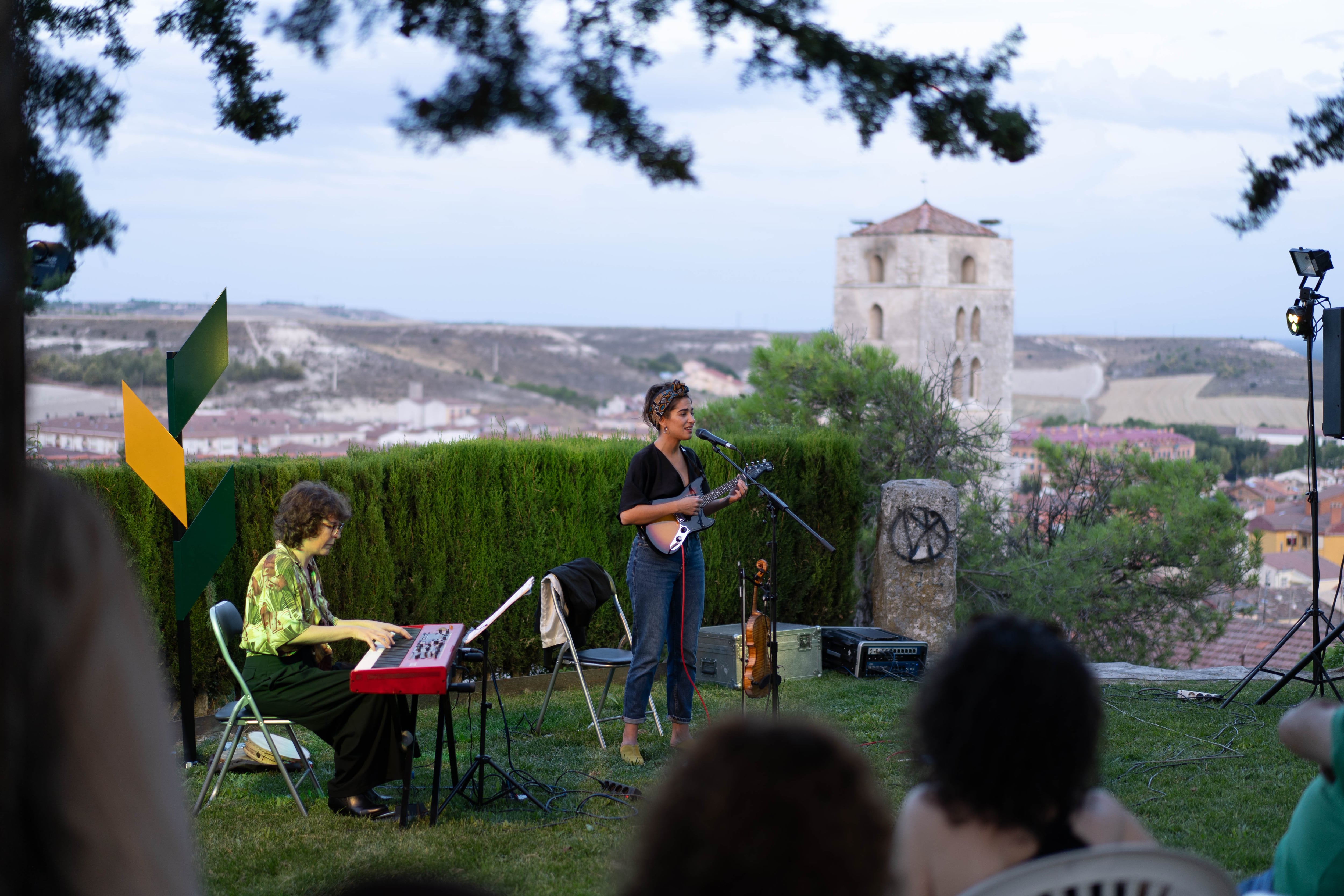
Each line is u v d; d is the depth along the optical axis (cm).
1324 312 663
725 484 607
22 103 75
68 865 83
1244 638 2169
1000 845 188
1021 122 432
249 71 421
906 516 853
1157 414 12088
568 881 410
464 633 539
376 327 18175
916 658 792
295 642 490
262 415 12431
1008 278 6669
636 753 574
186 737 563
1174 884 179
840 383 1469
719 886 128
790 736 137
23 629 78
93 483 619
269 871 420
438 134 438
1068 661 189
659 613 577
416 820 478
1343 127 438
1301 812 224
